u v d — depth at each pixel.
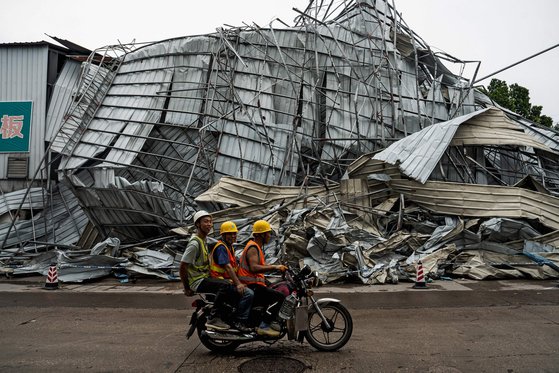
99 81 27.16
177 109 25.48
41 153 29.80
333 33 27.00
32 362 6.80
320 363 6.63
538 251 17.44
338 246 16.64
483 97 29.72
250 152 24.30
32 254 22.86
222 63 25.66
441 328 8.66
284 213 19.59
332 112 25.39
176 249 19.52
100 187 22.11
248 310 7.07
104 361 6.84
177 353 7.25
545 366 6.34
